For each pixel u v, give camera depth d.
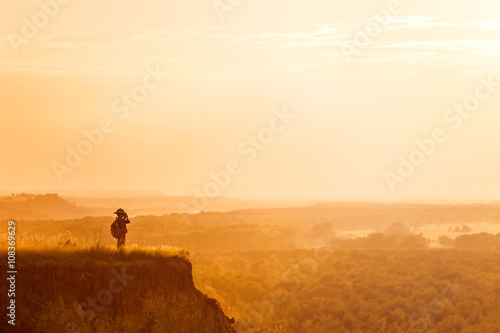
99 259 31.88
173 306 32.69
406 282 139.25
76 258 31.11
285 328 107.00
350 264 151.88
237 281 119.50
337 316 117.62
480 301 130.00
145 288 32.06
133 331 30.64
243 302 110.38
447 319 121.88
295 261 151.00
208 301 35.12
